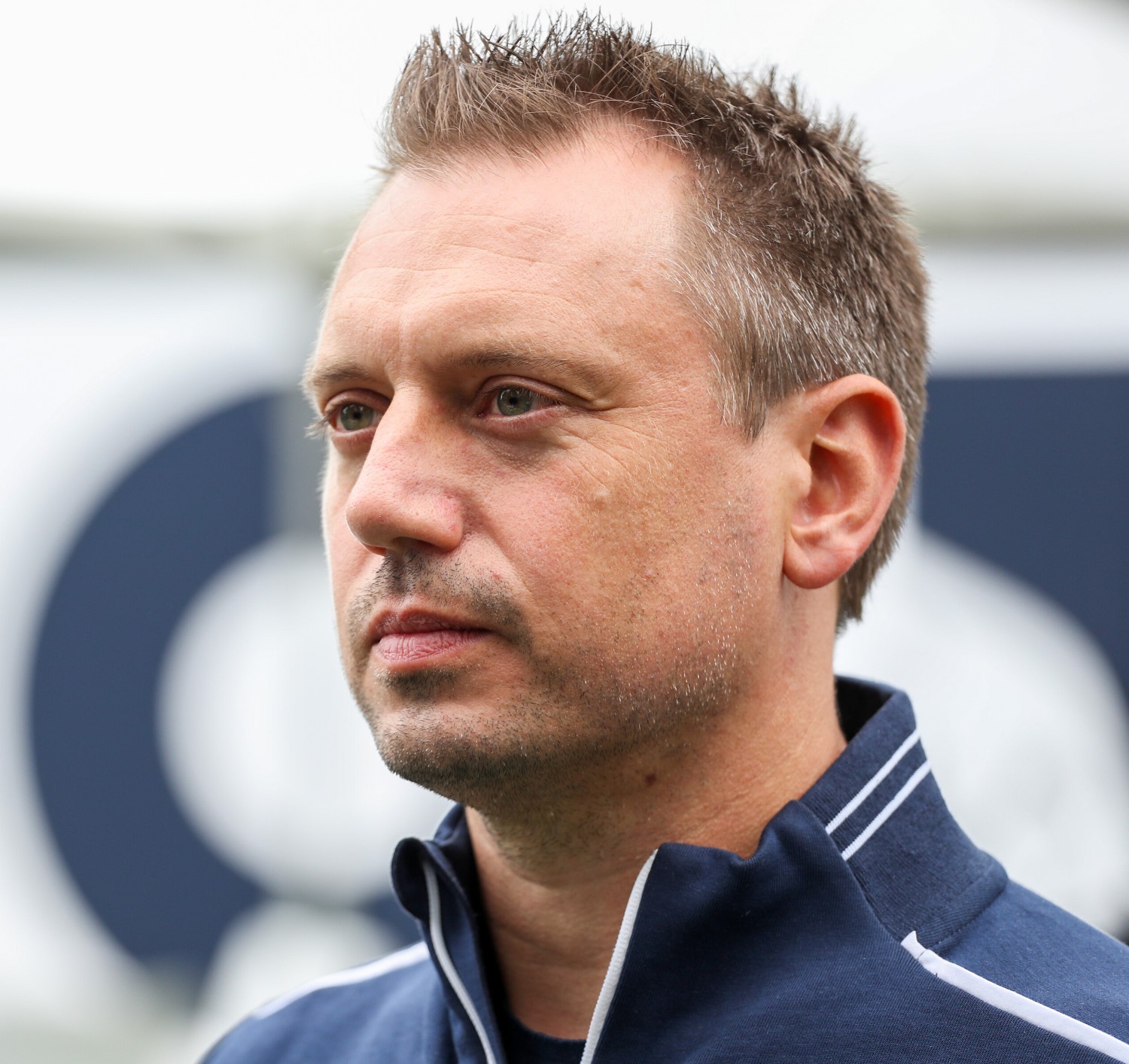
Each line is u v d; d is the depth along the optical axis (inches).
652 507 74.9
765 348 80.1
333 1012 97.7
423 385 75.4
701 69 88.4
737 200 82.1
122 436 246.2
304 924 234.2
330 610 239.0
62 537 246.7
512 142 79.0
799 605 83.4
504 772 74.7
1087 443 211.9
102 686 244.2
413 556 74.3
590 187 77.9
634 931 73.5
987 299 216.7
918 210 216.1
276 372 243.3
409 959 100.2
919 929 75.6
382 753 75.9
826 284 85.0
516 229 76.0
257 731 239.9
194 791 240.4
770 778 81.1
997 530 213.3
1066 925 80.7
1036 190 214.7
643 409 75.3
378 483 73.0
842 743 88.0
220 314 245.1
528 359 73.7
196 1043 230.7
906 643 211.8
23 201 237.0
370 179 97.3
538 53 84.7
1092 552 210.1
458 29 87.7
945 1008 70.2
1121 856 203.5
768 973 73.1
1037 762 207.0
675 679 75.8
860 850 77.0
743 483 78.3
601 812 78.9
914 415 95.0
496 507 73.7
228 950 236.2
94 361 247.0
